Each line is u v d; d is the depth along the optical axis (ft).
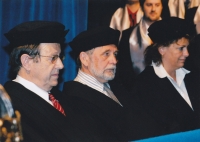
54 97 8.84
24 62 8.21
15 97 8.08
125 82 11.37
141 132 9.97
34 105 8.14
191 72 11.53
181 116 11.10
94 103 9.40
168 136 7.27
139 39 11.63
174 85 11.23
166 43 11.01
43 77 8.23
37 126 8.02
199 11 12.27
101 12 11.43
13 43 8.28
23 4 10.38
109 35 9.55
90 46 9.52
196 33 11.87
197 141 7.45
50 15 10.73
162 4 11.87
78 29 11.16
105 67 9.56
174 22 10.91
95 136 9.00
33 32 8.11
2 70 10.16
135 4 11.64
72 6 11.01
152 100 10.98
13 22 10.30
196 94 11.43
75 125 8.67
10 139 4.55
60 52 8.47
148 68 11.30
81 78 9.71
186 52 11.09
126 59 11.47
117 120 9.52
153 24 11.08
